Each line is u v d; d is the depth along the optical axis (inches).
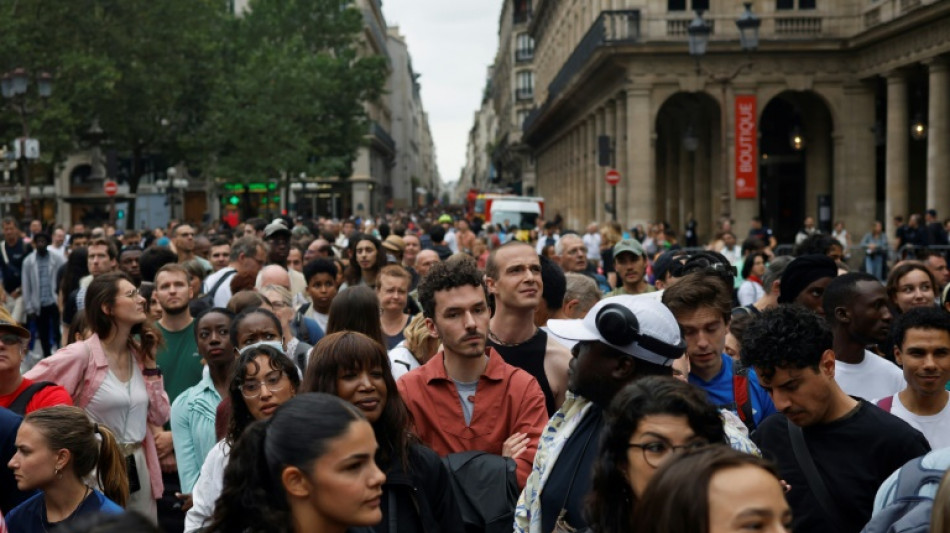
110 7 1627.7
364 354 159.5
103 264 438.9
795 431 160.6
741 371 197.2
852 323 215.0
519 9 3848.4
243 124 1817.2
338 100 2244.1
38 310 641.6
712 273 201.8
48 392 228.2
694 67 1357.0
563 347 215.3
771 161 1601.9
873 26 1245.7
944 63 1125.7
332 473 114.1
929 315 190.9
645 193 1360.7
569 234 478.6
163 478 263.7
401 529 153.3
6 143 1530.5
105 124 1712.6
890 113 1251.8
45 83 1109.7
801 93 1480.1
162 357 296.5
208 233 898.7
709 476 90.5
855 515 154.8
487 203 1663.4
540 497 149.7
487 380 192.7
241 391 182.5
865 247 1081.4
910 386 195.2
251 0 2198.6
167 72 1721.2
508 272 212.8
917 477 129.1
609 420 120.2
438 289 190.2
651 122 1360.7
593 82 1598.2
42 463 183.3
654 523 92.4
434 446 190.1
